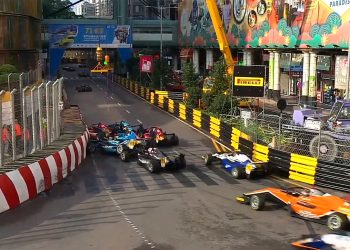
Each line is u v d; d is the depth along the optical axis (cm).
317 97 4650
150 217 1308
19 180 1409
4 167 1442
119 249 1070
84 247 1081
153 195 1538
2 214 1320
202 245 1098
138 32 8256
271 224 1256
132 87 6006
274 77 5156
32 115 1692
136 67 6812
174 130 3036
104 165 1995
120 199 1487
